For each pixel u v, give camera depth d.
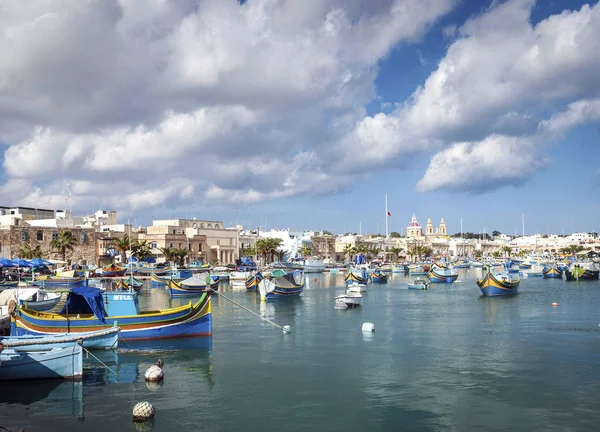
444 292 90.31
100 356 35.56
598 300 74.12
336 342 41.12
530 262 197.75
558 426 22.91
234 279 116.50
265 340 41.97
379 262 198.75
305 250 189.62
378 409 25.09
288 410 25.02
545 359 34.91
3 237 108.31
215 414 24.50
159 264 132.12
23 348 28.94
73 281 76.31
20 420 23.75
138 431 22.62
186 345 38.97
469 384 29.06
